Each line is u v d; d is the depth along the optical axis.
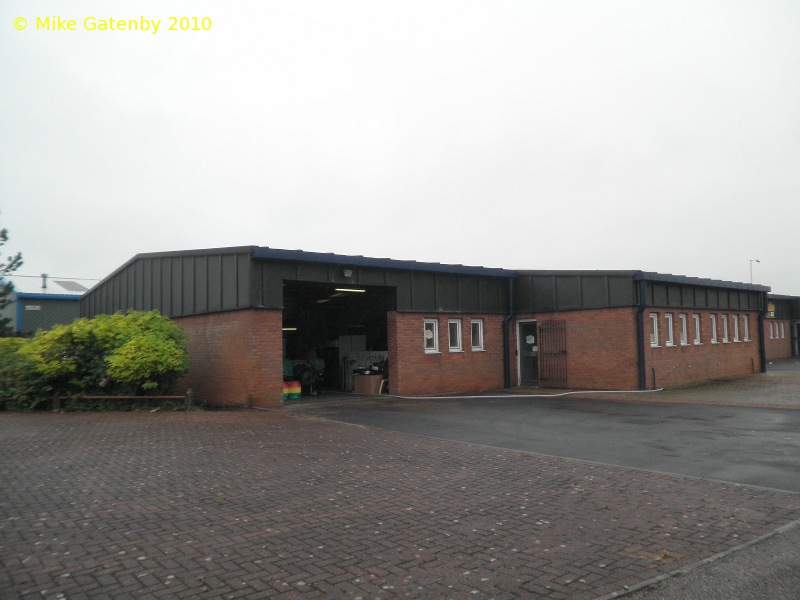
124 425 13.12
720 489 7.60
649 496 7.30
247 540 5.73
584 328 20.97
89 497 7.20
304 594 4.59
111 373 15.80
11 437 11.51
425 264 20.16
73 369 16.09
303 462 9.20
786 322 41.94
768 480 8.05
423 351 20.27
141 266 21.67
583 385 20.91
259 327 16.45
